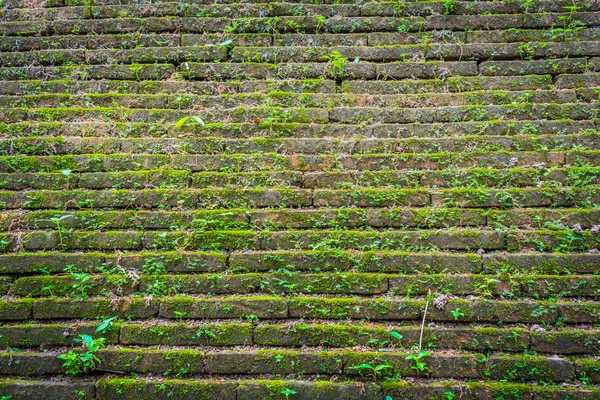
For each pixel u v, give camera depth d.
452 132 3.33
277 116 3.40
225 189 3.08
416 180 3.12
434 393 2.43
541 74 3.58
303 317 2.67
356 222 2.97
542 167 3.11
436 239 2.89
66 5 4.03
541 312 2.63
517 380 2.47
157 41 3.81
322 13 3.93
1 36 3.87
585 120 3.31
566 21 3.80
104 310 2.68
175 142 3.27
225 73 3.65
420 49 3.71
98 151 3.24
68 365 2.48
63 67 3.68
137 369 2.52
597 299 2.68
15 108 3.41
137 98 3.49
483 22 3.82
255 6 3.95
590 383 2.45
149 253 2.85
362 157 3.21
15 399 2.42
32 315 2.66
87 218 2.97
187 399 2.44
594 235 2.86
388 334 2.59
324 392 2.44
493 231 2.89
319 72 3.66
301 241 2.90
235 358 2.53
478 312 2.64
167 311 2.67
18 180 3.11
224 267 2.82
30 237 2.90
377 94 3.55
